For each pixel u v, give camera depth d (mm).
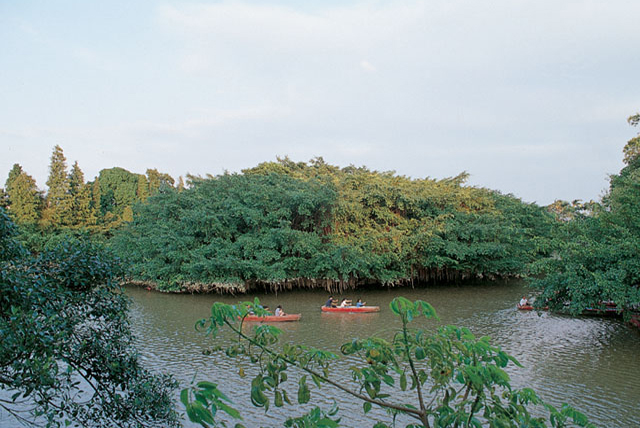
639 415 12523
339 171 48812
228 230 36719
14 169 57031
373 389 3973
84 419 8289
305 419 3564
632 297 17031
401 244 38406
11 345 6211
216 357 18109
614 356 17984
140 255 39531
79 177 54781
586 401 13523
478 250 39000
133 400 8539
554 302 20625
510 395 3990
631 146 35188
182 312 28703
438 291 38750
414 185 44781
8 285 6957
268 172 42469
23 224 47688
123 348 8992
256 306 4035
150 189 70062
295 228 39094
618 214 20250
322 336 22141
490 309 29578
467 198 44000
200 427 11578
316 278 38094
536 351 18922
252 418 12484
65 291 7988
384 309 30266
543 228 48531
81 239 9062
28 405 11070
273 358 4086
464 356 3955
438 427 3754
